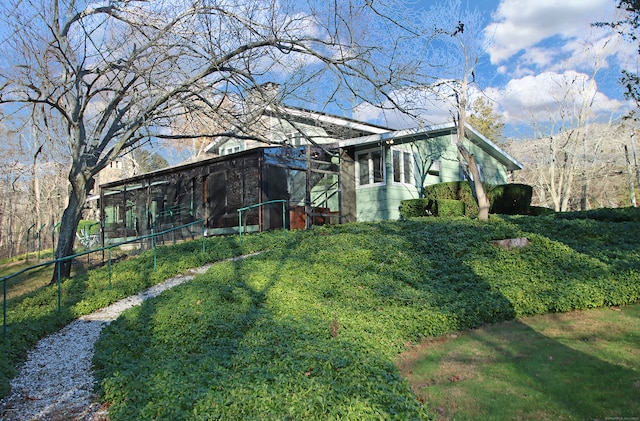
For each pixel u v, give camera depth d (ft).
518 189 54.03
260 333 19.17
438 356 18.34
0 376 17.42
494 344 19.30
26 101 32.42
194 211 55.42
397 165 55.62
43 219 115.96
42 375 18.63
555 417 12.73
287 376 14.30
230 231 50.47
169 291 28.43
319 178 55.01
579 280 26.94
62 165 72.54
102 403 15.47
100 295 29.76
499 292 25.08
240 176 49.62
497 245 34.27
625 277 26.61
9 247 117.50
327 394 12.86
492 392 14.58
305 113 45.73
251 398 12.81
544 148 118.83
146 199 64.13
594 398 13.58
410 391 13.83
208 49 34.88
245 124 38.34
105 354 19.24
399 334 19.67
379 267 30.37
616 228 38.04
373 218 55.42
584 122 100.99
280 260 33.45
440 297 24.57
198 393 13.30
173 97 35.86
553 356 17.35
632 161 96.84
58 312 26.86
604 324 21.13
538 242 34.35
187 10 33.47
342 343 17.46
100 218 74.02
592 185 119.44
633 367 15.66
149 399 13.62
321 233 41.86
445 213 49.57
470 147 65.00
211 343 19.21
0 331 23.54
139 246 64.44
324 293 25.96
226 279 29.71
